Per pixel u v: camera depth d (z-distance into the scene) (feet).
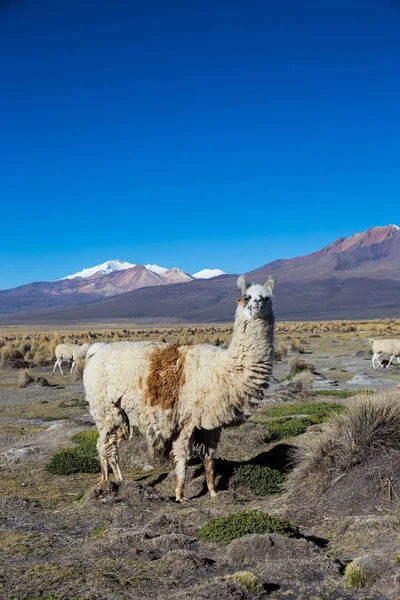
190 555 19.67
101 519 25.73
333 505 26.48
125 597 16.93
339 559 20.30
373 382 79.87
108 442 31.83
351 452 28.07
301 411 53.16
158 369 29.58
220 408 28.73
